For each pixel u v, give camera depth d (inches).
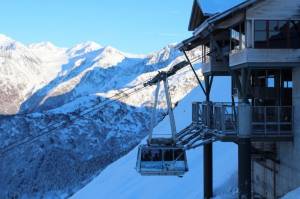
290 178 829.8
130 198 1567.4
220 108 865.5
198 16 975.0
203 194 1107.9
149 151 936.3
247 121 806.5
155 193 1430.9
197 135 1008.9
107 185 2021.4
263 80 974.4
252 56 797.9
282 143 860.6
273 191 899.4
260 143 934.4
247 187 799.1
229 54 899.4
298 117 807.1
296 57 799.1
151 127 978.7
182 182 1353.3
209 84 1067.3
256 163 992.2
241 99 824.3
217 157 1341.0
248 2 791.1
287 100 899.4
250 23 801.6
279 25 807.7
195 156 1509.6
